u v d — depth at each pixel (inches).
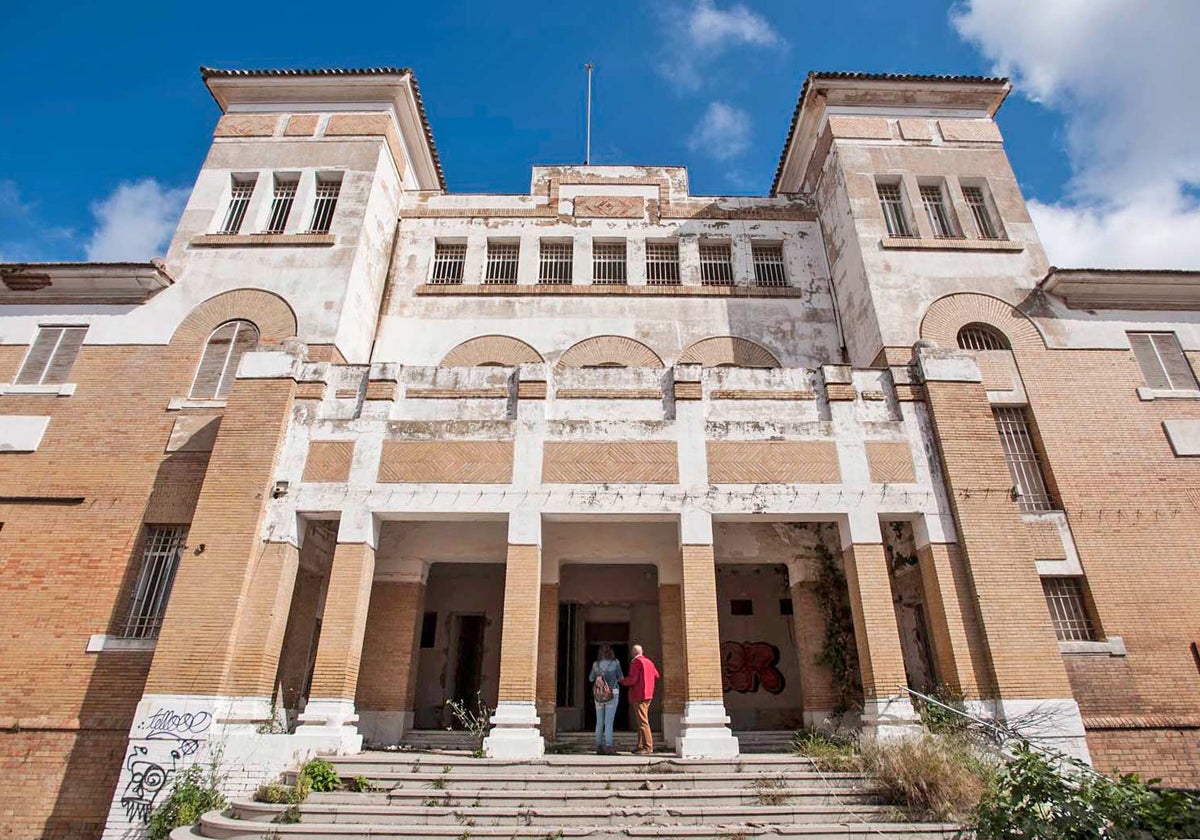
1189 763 504.7
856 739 463.2
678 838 341.7
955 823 351.3
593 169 857.5
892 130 788.0
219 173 753.6
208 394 632.4
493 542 629.6
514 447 529.7
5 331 663.8
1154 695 531.5
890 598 488.1
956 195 748.6
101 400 628.1
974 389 551.2
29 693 516.4
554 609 615.2
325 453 530.3
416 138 868.6
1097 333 674.2
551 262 805.9
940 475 529.0
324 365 564.1
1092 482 605.6
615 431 536.1
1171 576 570.6
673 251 818.2
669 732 590.2
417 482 518.9
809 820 365.4
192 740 438.0
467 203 835.4
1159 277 673.0
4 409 624.4
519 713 452.8
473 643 763.4
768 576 758.5
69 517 580.1
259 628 476.1
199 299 676.1
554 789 391.9
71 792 484.1
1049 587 575.2
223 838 358.6
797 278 788.0
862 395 555.8
